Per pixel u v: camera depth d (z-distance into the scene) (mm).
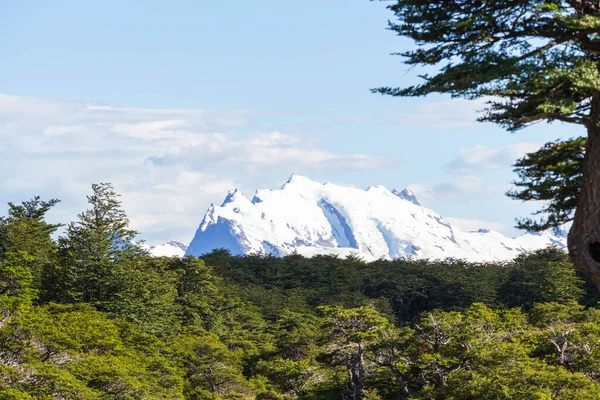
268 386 78062
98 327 66688
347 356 65812
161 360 67500
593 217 14914
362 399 59312
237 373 78875
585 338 53281
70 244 89938
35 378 43094
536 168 17078
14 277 64438
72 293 85625
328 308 67188
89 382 50094
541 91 15359
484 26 15766
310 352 87562
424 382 58656
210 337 87312
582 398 40312
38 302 86688
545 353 54531
